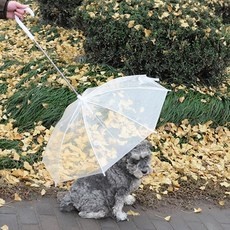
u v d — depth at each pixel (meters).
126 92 3.57
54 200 3.86
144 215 3.82
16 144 4.48
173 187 4.15
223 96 5.20
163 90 3.63
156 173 4.27
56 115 4.77
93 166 3.40
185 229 3.73
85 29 5.43
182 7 5.23
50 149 3.54
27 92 5.00
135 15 5.12
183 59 5.10
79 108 3.54
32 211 3.73
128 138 3.44
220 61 5.24
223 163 4.55
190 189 4.16
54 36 6.64
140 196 4.00
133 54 5.10
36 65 5.49
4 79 5.44
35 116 4.80
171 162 4.46
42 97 4.87
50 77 5.18
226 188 4.23
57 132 3.56
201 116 4.96
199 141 4.80
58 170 3.48
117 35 5.14
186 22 5.05
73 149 3.48
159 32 5.03
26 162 4.20
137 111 3.52
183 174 4.34
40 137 4.56
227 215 3.92
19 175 4.07
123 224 3.71
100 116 3.50
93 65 5.34
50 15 7.08
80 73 5.20
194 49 5.07
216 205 4.02
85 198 3.70
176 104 4.95
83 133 3.48
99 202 3.69
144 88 3.60
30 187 3.97
